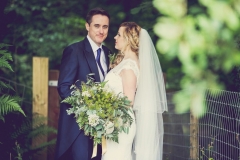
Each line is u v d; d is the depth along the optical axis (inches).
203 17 229.6
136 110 216.2
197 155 240.1
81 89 212.4
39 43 375.9
